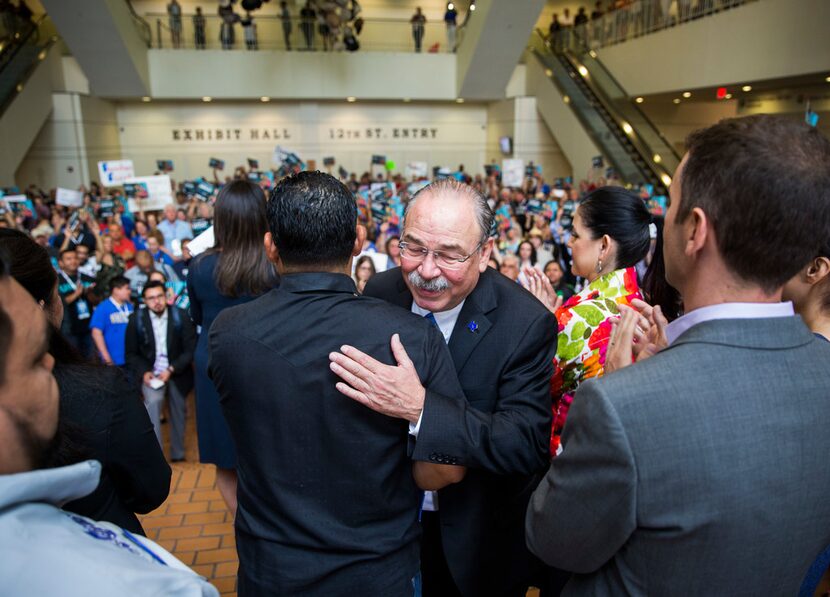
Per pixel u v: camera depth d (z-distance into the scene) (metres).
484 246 1.35
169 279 5.00
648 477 0.77
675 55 11.73
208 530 2.76
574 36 15.45
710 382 0.78
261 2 13.66
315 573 1.09
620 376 0.81
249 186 2.05
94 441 1.06
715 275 0.83
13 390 0.56
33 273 1.08
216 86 15.06
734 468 0.76
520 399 1.32
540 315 1.39
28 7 13.84
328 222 1.13
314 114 16.67
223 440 2.22
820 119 11.02
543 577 1.66
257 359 1.10
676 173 0.87
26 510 0.52
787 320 0.82
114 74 13.93
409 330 1.14
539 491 0.97
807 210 0.74
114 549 0.56
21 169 13.97
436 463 1.13
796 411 0.79
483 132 17.84
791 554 0.81
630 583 0.85
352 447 1.09
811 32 8.67
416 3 17.45
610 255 1.62
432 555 1.61
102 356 3.98
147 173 16.36
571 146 14.36
